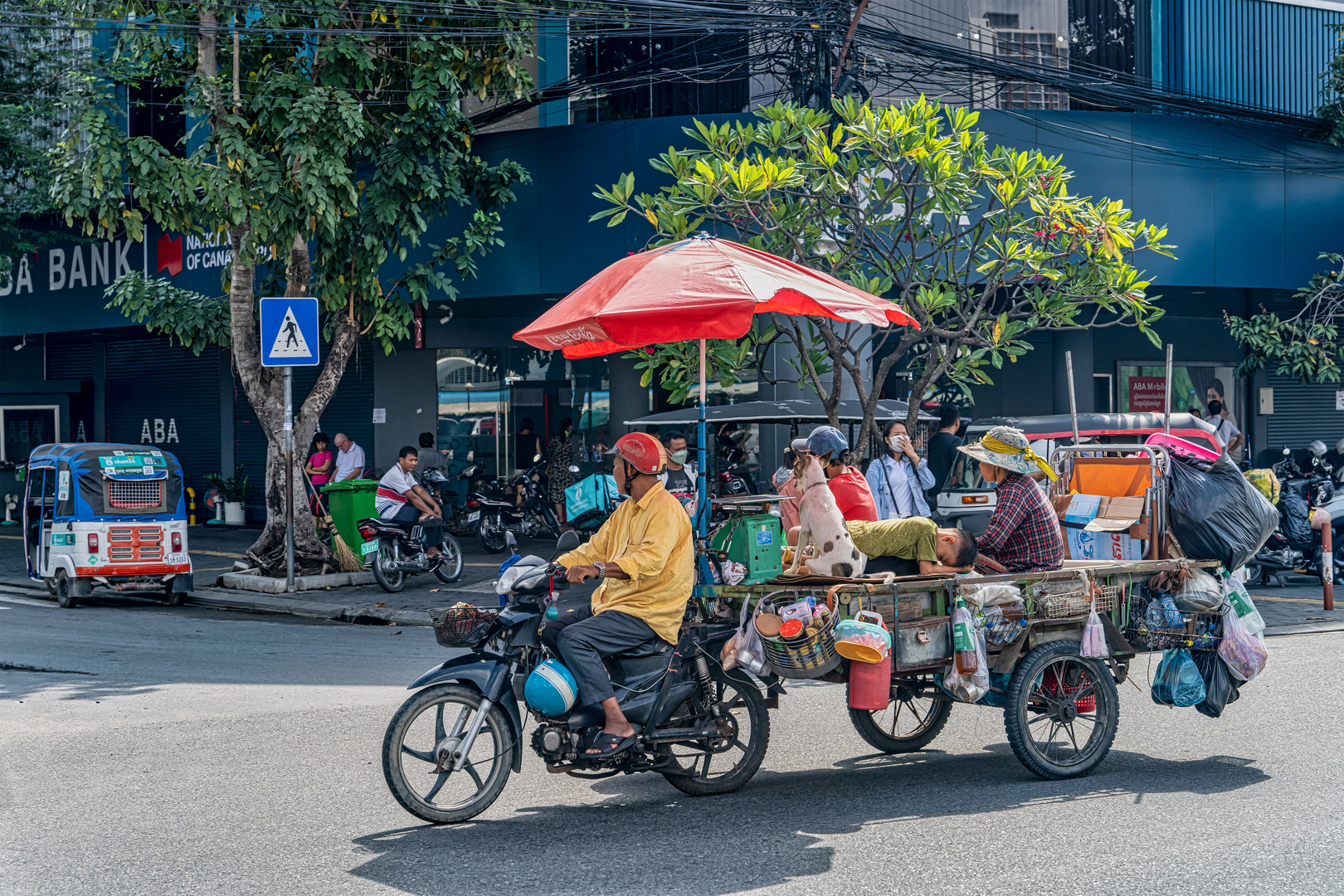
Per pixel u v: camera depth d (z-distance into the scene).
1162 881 4.79
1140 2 18.22
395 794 5.62
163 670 10.02
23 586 16.05
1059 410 20.80
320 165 13.56
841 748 7.31
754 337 12.72
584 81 17.19
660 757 6.03
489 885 4.89
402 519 14.45
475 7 14.74
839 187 12.42
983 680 6.21
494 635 5.88
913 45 15.56
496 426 21.58
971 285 13.20
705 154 13.50
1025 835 5.45
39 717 8.22
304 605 13.56
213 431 24.62
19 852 5.35
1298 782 6.26
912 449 11.29
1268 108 18.91
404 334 15.32
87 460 14.02
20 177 21.27
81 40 20.75
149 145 13.48
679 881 4.91
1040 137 17.03
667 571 5.89
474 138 17.52
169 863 5.19
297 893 4.82
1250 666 6.95
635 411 20.66
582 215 16.92
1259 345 18.77
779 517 6.46
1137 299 13.21
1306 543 13.92
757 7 14.94
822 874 4.95
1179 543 7.04
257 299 17.95
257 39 14.83
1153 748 7.12
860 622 5.88
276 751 7.20
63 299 23.44
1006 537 6.66
